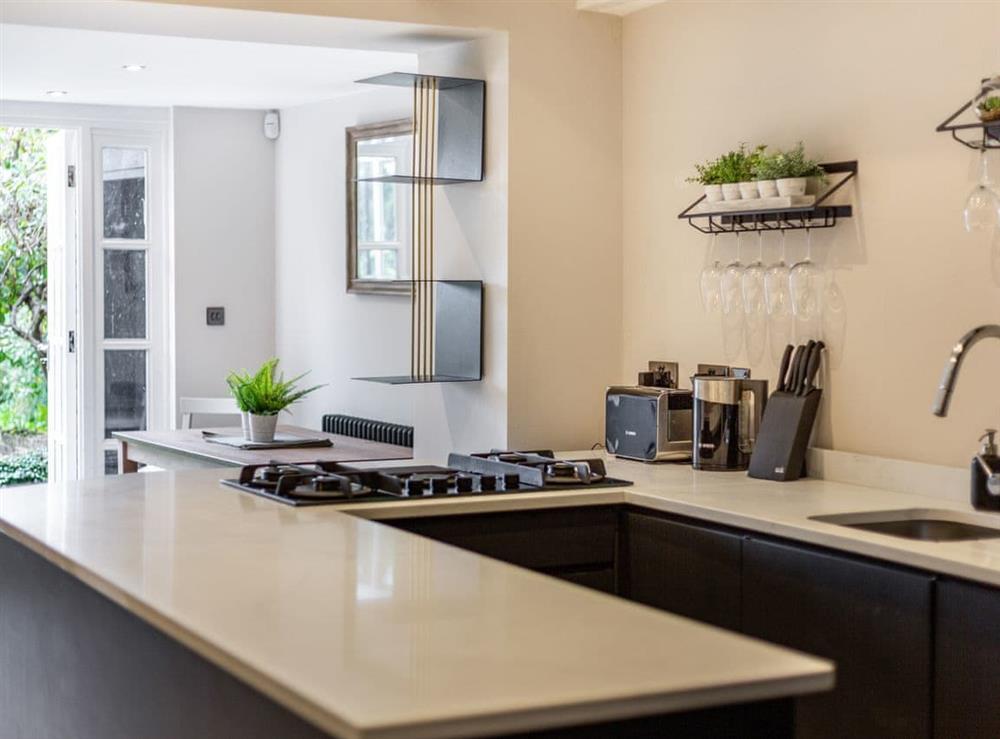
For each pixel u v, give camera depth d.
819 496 3.36
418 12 4.07
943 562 2.58
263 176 7.85
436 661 1.71
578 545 3.45
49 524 2.83
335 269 7.25
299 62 5.95
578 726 1.85
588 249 4.41
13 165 9.95
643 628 1.89
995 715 2.48
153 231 7.81
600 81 4.41
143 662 2.39
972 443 3.24
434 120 4.54
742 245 3.97
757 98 3.91
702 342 4.14
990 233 3.17
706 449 3.86
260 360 7.91
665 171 4.29
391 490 3.40
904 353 3.43
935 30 3.32
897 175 3.44
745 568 3.09
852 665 2.80
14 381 10.05
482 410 4.38
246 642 1.80
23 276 10.02
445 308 4.53
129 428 7.84
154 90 6.95
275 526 2.81
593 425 4.45
